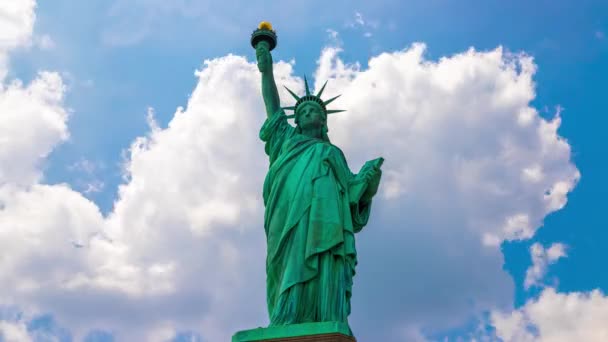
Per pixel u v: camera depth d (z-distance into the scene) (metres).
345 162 91.44
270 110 96.69
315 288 77.94
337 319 76.50
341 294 78.06
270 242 82.94
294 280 77.88
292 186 84.75
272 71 99.38
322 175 84.75
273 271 81.25
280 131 94.12
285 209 83.94
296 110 95.75
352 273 81.88
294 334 71.62
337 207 82.75
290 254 79.94
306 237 80.50
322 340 70.62
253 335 72.56
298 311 76.56
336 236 80.06
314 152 87.81
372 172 89.25
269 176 88.31
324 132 95.00
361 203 90.44
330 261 79.06
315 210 81.56
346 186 87.50
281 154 90.19
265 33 100.75
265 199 88.19
